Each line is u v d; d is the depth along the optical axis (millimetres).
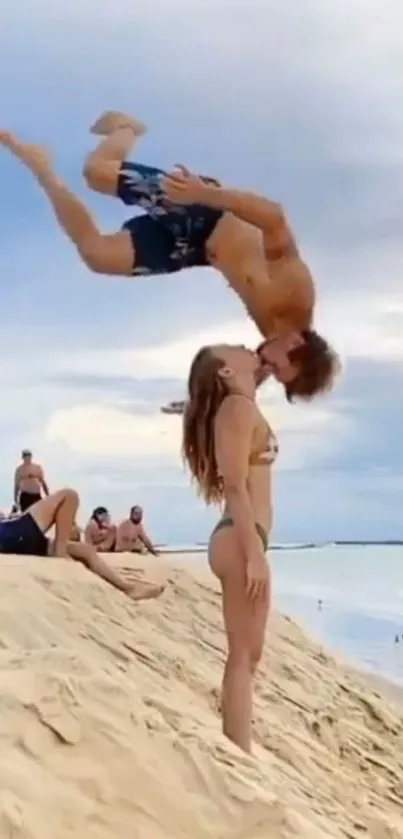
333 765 6961
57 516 8977
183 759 3883
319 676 9773
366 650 26922
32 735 3676
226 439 5094
